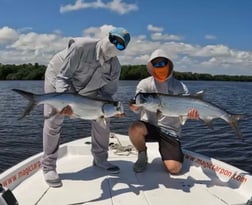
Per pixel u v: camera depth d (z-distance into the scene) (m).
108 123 4.61
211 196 3.94
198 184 4.28
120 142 5.96
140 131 4.62
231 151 10.54
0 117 19.05
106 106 3.84
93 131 4.68
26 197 3.79
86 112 3.80
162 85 4.74
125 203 3.71
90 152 5.34
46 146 4.10
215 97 32.88
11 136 13.64
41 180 4.26
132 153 5.48
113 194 3.93
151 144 5.76
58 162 5.00
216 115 4.14
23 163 4.34
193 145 11.41
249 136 12.87
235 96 34.62
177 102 4.14
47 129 4.04
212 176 4.56
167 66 4.52
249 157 9.84
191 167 4.89
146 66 4.75
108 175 4.50
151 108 4.16
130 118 17.41
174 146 4.66
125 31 3.82
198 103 4.12
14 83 64.44
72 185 4.14
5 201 2.56
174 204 3.72
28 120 17.92
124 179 4.38
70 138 13.19
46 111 4.05
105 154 4.75
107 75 4.23
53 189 4.01
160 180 4.39
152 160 5.18
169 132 4.71
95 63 4.03
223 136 12.88
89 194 3.91
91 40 3.95
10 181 3.97
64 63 3.91
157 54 4.50
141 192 4.00
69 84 3.97
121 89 39.50
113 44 3.81
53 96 3.70
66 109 3.73
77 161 5.06
